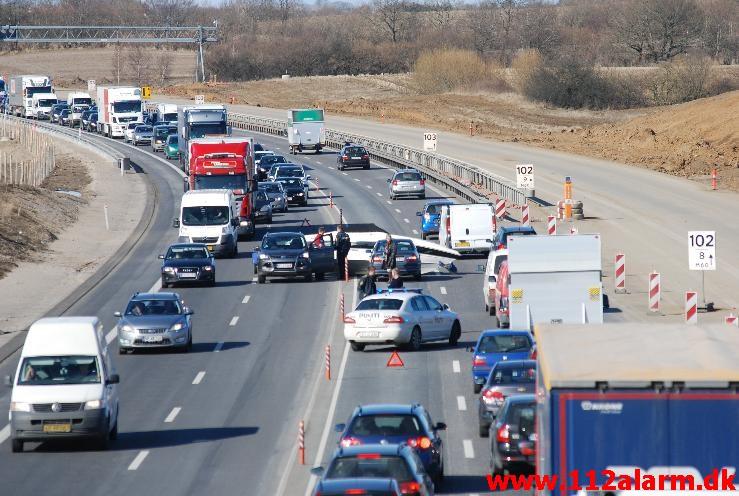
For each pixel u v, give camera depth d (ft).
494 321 431.02
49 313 463.01
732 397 147.74
